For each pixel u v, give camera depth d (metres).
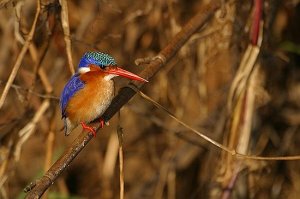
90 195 13.31
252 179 10.13
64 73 11.85
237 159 9.09
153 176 12.77
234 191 10.48
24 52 7.95
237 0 9.80
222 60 11.11
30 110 9.86
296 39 11.97
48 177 5.96
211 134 11.75
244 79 8.86
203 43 11.04
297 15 11.87
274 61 10.79
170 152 12.55
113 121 12.82
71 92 7.82
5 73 11.16
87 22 11.64
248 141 9.06
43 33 9.20
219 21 9.94
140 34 12.05
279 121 12.47
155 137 12.98
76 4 11.81
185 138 11.73
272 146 12.45
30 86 9.60
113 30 11.92
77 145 6.55
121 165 7.25
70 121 7.98
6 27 11.20
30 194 5.69
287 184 12.56
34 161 12.62
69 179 13.38
